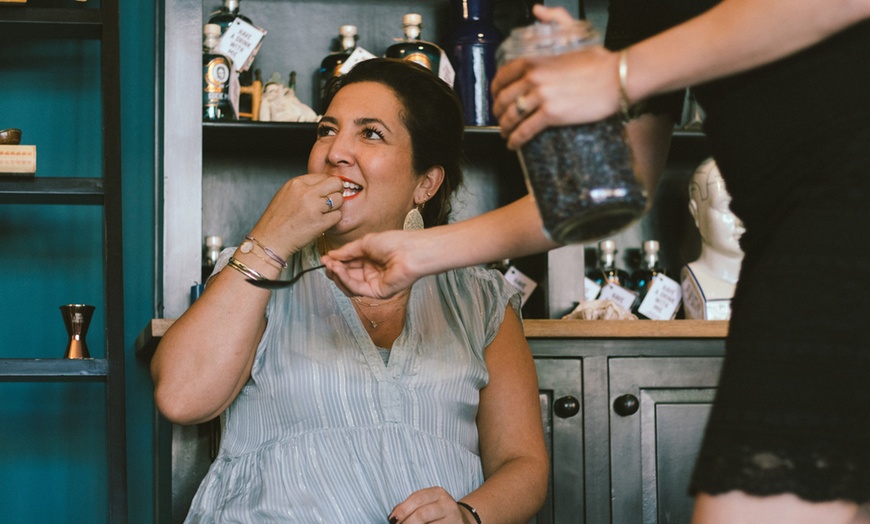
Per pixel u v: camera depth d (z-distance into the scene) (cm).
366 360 164
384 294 117
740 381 83
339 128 176
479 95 241
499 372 180
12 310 242
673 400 216
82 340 218
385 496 157
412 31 240
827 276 82
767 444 80
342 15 258
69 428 241
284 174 250
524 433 176
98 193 213
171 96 223
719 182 235
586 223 89
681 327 214
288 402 162
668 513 213
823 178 86
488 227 114
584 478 212
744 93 92
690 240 265
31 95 246
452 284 181
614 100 86
